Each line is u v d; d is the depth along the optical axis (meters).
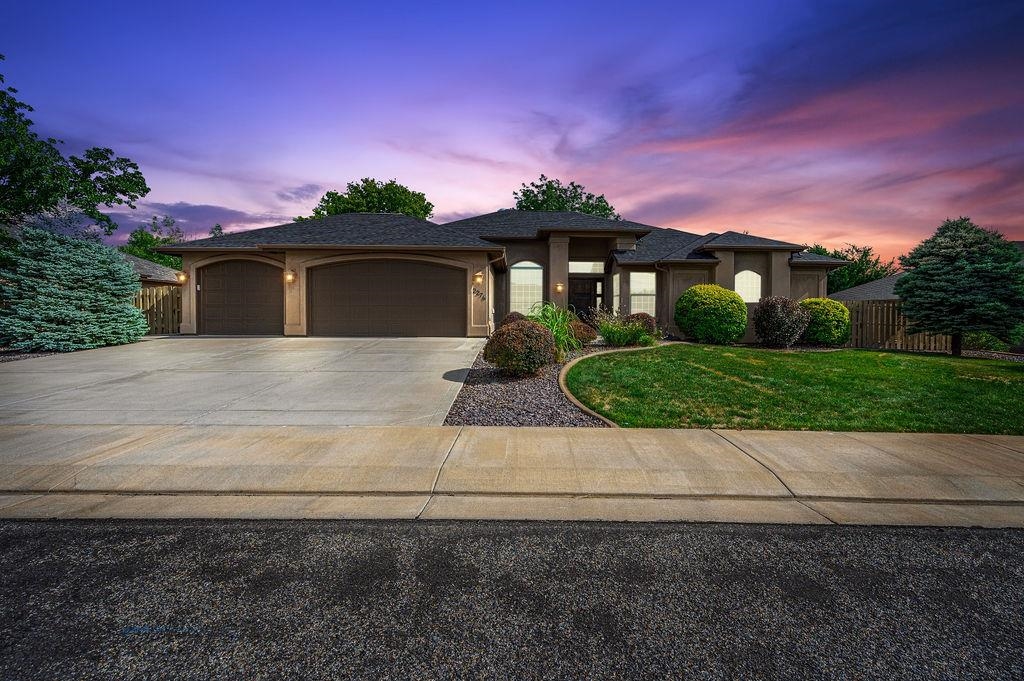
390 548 2.92
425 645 2.01
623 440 5.21
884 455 4.75
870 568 2.72
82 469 4.18
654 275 19.05
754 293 18.25
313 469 4.25
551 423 5.95
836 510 3.58
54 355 11.59
